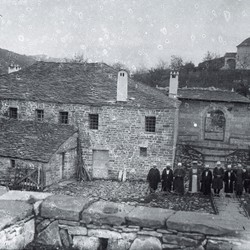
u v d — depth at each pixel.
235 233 4.78
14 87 25.61
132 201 17.25
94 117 23.92
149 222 5.09
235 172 18.36
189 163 25.66
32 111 24.61
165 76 57.69
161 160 23.05
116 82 25.67
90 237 5.34
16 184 20.41
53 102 24.00
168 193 18.75
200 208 15.66
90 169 24.02
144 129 23.14
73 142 23.44
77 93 24.48
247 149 27.06
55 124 23.81
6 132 23.03
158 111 22.72
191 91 32.66
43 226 5.50
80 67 27.66
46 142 21.83
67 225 5.41
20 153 20.83
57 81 26.05
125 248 5.23
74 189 20.41
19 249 5.16
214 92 32.25
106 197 18.33
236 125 29.66
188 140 29.97
